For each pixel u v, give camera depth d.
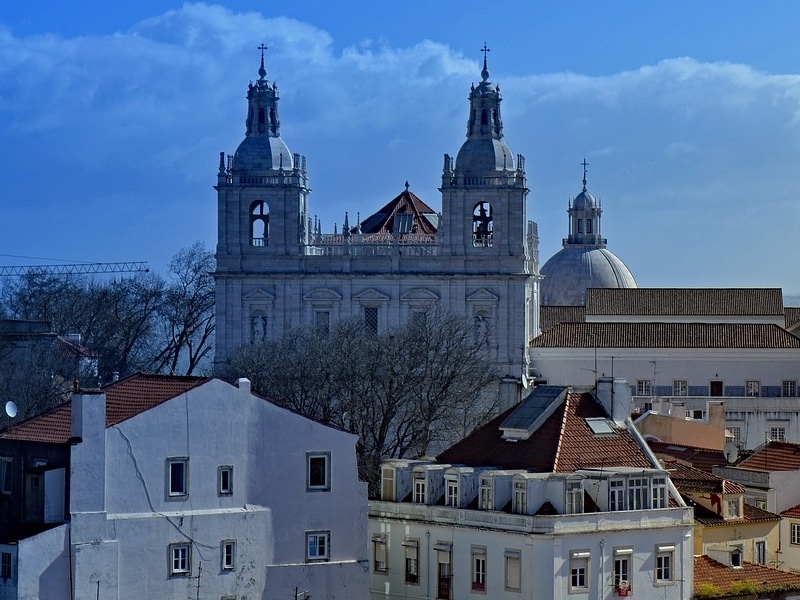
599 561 115.25
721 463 143.38
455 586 118.44
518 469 119.75
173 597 110.75
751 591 120.69
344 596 116.50
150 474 110.56
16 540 106.44
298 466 115.69
